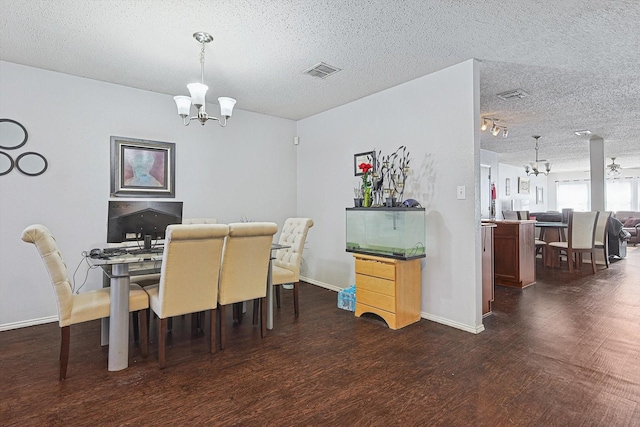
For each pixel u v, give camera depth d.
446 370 2.31
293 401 1.95
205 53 2.92
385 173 3.80
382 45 2.77
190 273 2.43
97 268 3.58
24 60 3.09
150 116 3.90
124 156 3.73
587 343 2.73
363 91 3.88
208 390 2.07
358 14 2.31
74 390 2.06
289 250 3.69
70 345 2.74
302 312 3.61
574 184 12.19
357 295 3.46
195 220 3.89
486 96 4.09
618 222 6.97
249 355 2.55
